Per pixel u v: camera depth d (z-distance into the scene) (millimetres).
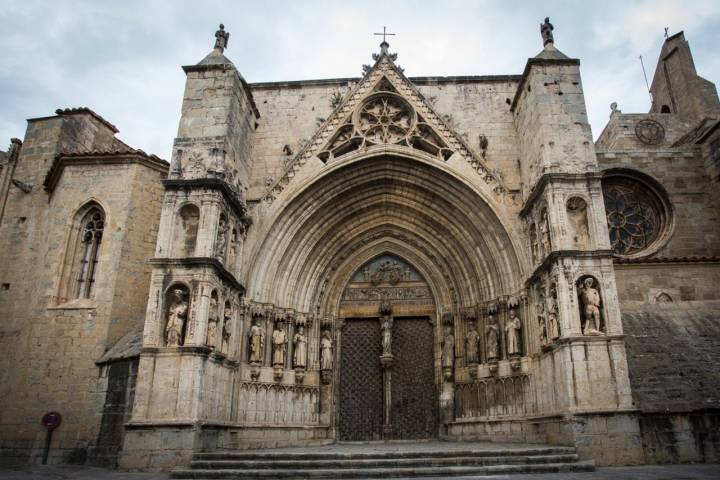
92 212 23516
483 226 21844
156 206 23844
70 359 20875
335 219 23641
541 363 18547
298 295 22891
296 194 21781
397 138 22688
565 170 18375
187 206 18250
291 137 23797
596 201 17719
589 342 15969
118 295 21781
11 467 17781
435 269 24062
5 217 25062
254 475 13398
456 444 18891
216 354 17422
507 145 23031
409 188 23484
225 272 18188
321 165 22188
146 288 22766
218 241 18297
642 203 26172
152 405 15859
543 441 17500
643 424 15328
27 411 20422
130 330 21688
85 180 23562
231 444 18000
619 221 25891
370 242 24812
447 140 22266
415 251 24484
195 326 16531
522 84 21391
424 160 22062
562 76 19844
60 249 22641
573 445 14953
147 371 16156
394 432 22453
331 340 23344
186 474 13625
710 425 15289
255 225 21375
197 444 15508
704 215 25188
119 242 22391
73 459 19344
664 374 17406
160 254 17453
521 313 20172
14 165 26188
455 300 23469
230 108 20141
